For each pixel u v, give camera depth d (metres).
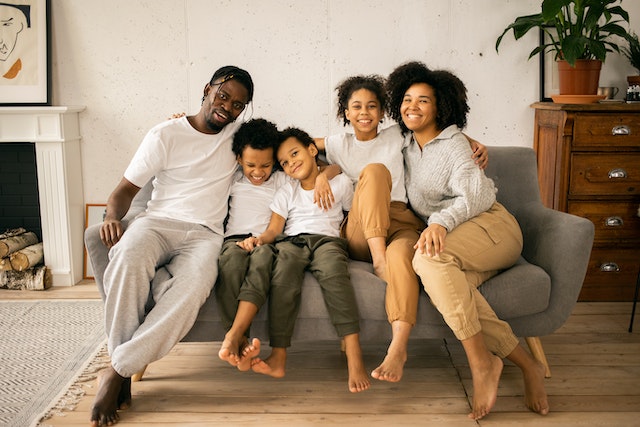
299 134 2.26
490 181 2.16
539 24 2.90
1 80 3.19
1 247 3.14
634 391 2.03
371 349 2.39
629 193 2.89
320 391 2.05
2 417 1.88
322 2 3.15
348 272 1.97
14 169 3.38
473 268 1.94
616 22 3.19
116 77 3.24
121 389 1.92
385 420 1.86
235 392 2.05
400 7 3.15
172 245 2.08
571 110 2.82
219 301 1.94
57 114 3.06
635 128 2.83
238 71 2.21
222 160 2.25
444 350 2.39
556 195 2.93
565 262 2.00
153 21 3.18
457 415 1.88
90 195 3.35
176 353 2.37
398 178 2.30
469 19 3.15
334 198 2.21
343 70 3.21
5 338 2.51
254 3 3.16
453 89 2.16
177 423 1.84
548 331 2.04
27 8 3.16
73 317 2.75
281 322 1.90
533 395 1.88
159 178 2.24
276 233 2.21
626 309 2.86
